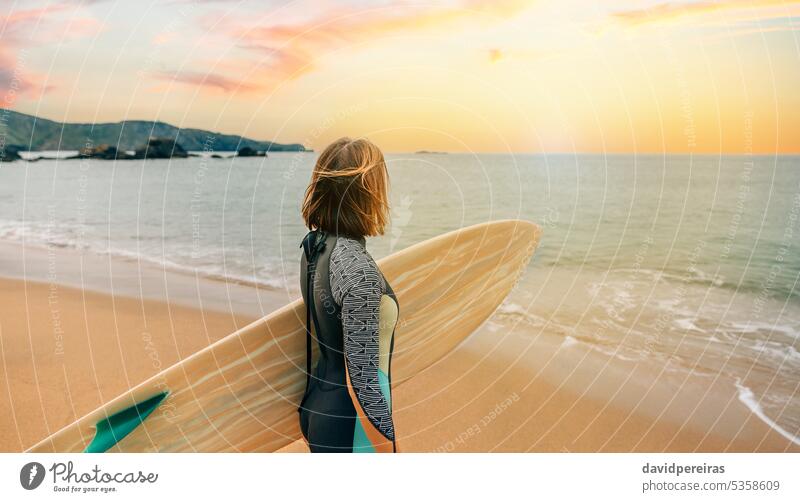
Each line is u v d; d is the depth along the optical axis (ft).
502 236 7.44
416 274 6.77
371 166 3.74
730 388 8.79
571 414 8.11
